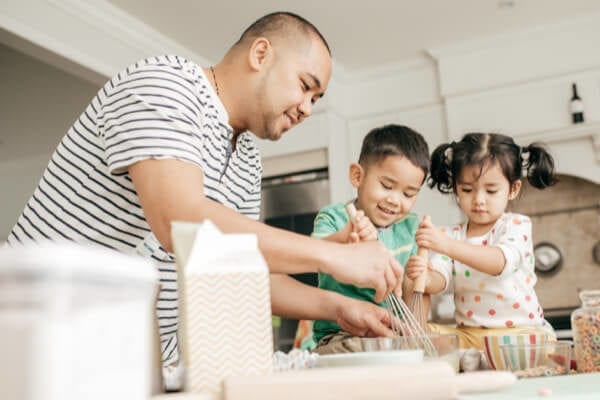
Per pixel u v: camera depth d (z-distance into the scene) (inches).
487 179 56.7
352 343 32.0
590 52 135.6
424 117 153.7
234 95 44.4
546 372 30.8
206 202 30.7
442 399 18.6
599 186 144.3
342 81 159.8
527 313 54.1
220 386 18.0
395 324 40.9
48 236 41.1
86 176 39.9
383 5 126.3
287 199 155.0
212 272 19.1
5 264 11.3
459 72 146.9
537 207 149.3
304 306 43.0
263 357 19.0
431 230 48.8
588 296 34.7
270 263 28.9
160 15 125.6
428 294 55.1
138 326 13.8
